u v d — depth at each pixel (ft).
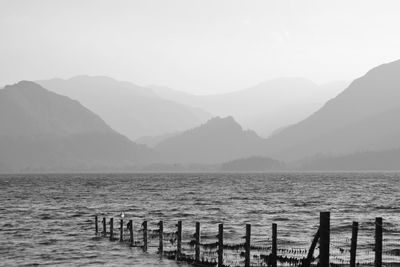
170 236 199.00
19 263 155.63
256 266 142.10
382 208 334.65
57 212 308.19
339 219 262.47
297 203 382.63
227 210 319.27
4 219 269.03
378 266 100.68
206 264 141.69
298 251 167.32
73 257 162.81
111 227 194.08
